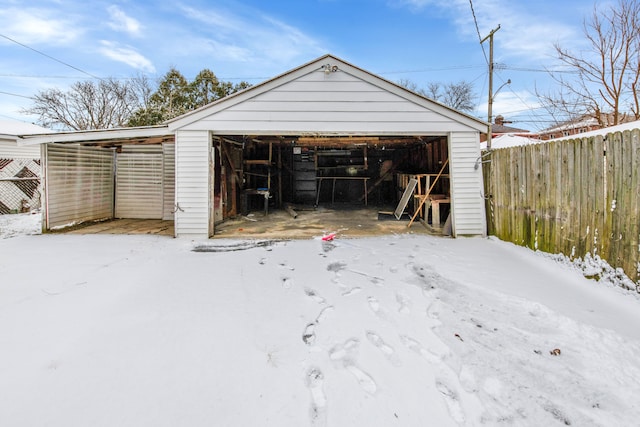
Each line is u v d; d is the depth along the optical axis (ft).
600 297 9.58
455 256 14.76
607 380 6.16
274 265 13.53
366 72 19.17
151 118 65.82
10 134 33.68
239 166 29.76
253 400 5.63
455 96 89.71
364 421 5.24
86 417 5.15
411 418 5.32
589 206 11.00
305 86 19.22
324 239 18.76
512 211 16.34
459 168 19.35
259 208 35.29
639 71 28.68
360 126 19.27
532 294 10.12
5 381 5.93
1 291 10.32
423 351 7.26
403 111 19.27
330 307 9.45
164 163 26.58
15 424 4.97
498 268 12.85
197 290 10.55
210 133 19.22
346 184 40.88
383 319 8.75
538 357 6.98
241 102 19.15
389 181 40.45
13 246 16.92
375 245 17.34
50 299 9.66
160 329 7.93
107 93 77.36
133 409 5.33
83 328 7.90
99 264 13.46
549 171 13.26
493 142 45.83
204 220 19.21
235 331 7.93
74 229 22.47
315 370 6.53
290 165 38.52
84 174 24.45
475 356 7.06
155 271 12.49
